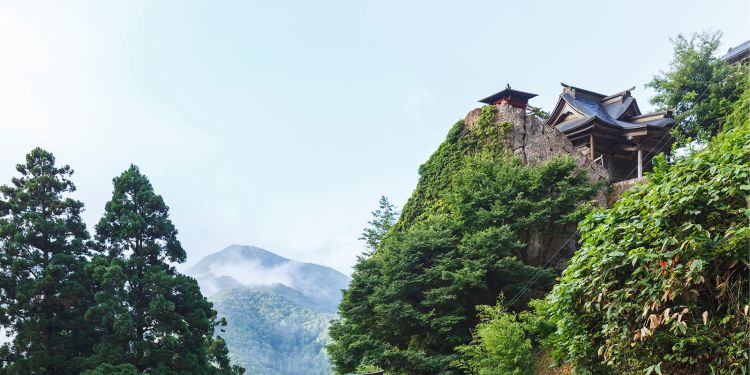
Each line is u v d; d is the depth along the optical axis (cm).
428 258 2447
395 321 2294
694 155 553
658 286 503
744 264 468
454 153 3209
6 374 2422
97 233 2886
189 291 2716
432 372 2117
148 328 2670
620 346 541
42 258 2748
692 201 507
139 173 2997
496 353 1722
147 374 2386
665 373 510
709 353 473
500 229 2306
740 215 479
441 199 3027
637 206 559
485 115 3170
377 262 2528
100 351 2409
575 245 2523
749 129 517
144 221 2827
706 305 490
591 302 567
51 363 2452
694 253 486
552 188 2600
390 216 4091
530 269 2277
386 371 2159
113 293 2580
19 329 2633
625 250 547
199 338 2680
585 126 3203
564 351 670
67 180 3027
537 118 3102
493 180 2611
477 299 2314
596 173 2875
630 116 3591
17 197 2858
